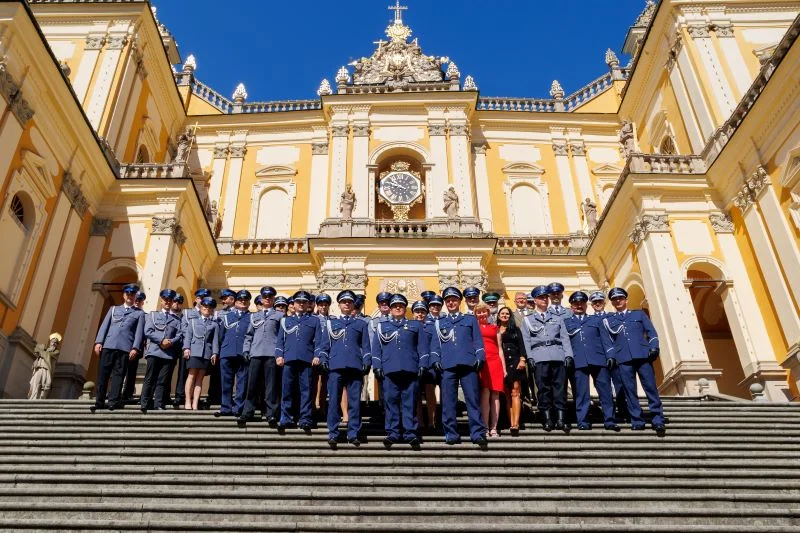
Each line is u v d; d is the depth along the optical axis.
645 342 8.82
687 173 17.30
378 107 23.59
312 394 8.61
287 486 6.71
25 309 14.27
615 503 6.41
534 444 7.88
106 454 7.38
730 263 16.41
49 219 15.34
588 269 20.97
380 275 19.69
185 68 26.03
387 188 22.36
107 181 17.67
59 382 15.27
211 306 9.96
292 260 20.78
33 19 13.39
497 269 20.94
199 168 23.72
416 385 8.09
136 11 20.25
